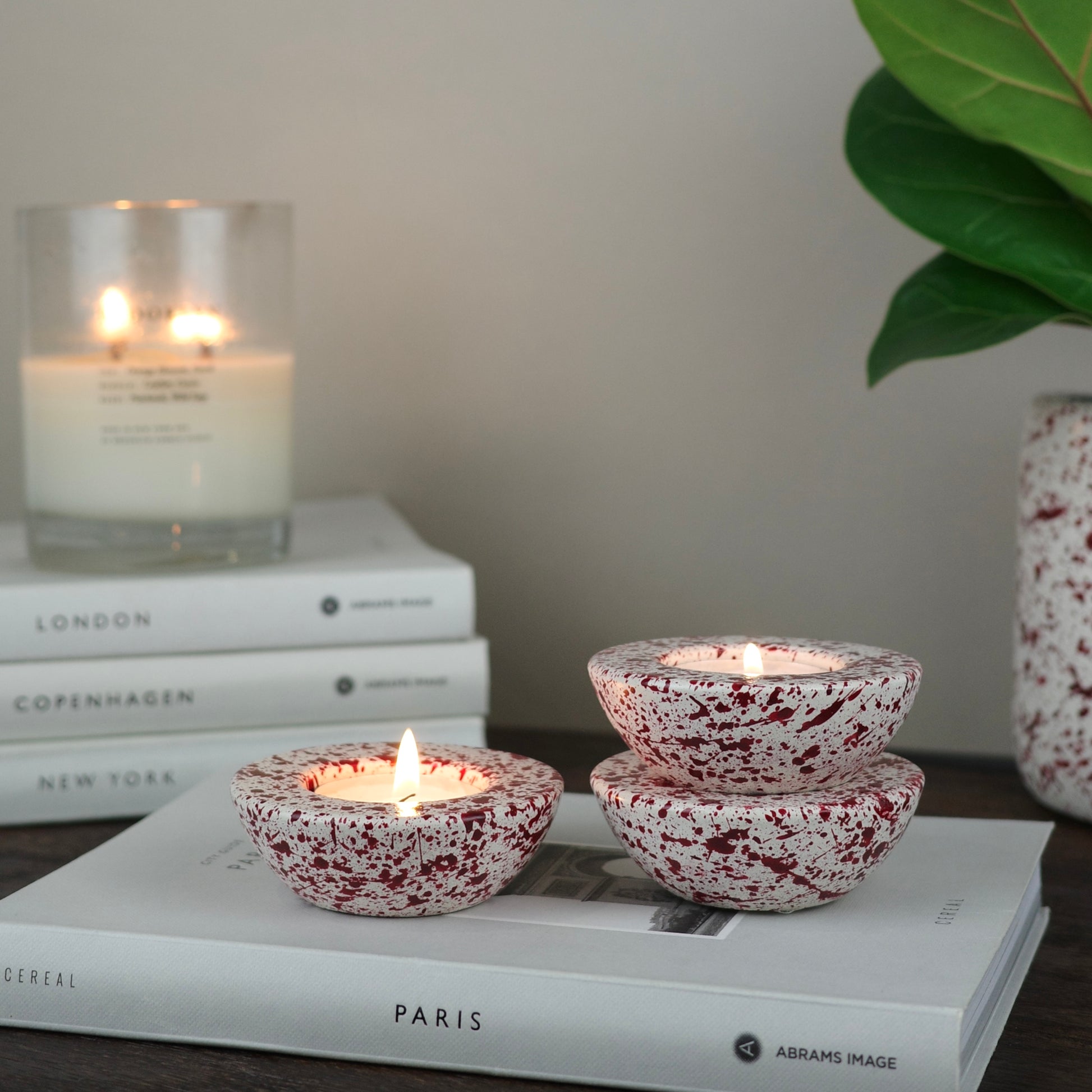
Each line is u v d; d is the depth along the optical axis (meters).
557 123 0.77
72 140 0.81
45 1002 0.38
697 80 0.75
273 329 0.62
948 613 0.76
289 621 0.58
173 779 0.58
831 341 0.76
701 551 0.79
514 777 0.41
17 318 0.82
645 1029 0.34
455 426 0.80
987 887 0.42
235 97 0.79
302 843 0.38
